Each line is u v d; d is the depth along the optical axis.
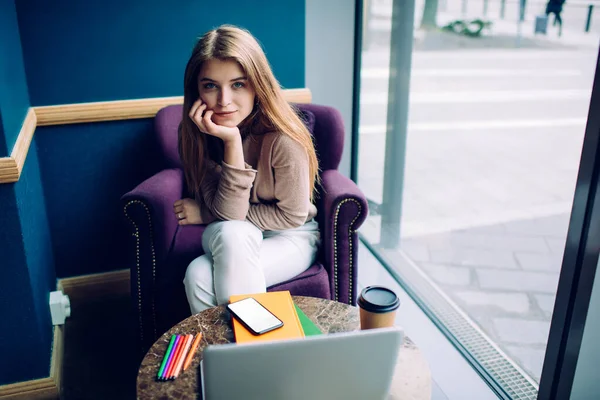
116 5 2.15
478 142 3.26
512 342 1.97
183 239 1.90
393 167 2.58
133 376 1.91
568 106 2.44
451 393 1.72
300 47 2.41
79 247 2.39
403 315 2.16
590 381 1.40
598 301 1.31
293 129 1.59
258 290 1.48
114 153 2.31
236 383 0.91
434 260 2.58
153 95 2.30
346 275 1.83
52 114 2.16
